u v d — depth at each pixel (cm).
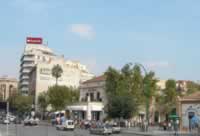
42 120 11062
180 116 6950
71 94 11775
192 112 6781
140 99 7956
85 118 9275
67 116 9844
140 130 6525
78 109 9494
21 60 19175
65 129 6159
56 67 13175
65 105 10938
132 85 7975
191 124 6347
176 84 9875
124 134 5394
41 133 4653
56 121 7900
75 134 4956
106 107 7644
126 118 7456
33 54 18250
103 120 8075
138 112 8206
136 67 8056
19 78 19900
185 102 6925
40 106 12925
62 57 18050
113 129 5684
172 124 6556
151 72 8194
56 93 11406
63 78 16900
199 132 5269
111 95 7906
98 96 9556
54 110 11431
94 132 5422
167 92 9362
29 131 5084
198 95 6875
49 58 18250
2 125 7319
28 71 18288
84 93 10106
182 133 5684
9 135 3944
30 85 17362
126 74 8031
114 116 7412
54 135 4425
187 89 10269
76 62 18562
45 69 16150
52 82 16300
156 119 9338
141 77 8056
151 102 8975
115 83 7988
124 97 7425
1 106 10000
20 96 14588
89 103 9238
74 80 17450
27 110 14212
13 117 8869
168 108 9200
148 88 8075
